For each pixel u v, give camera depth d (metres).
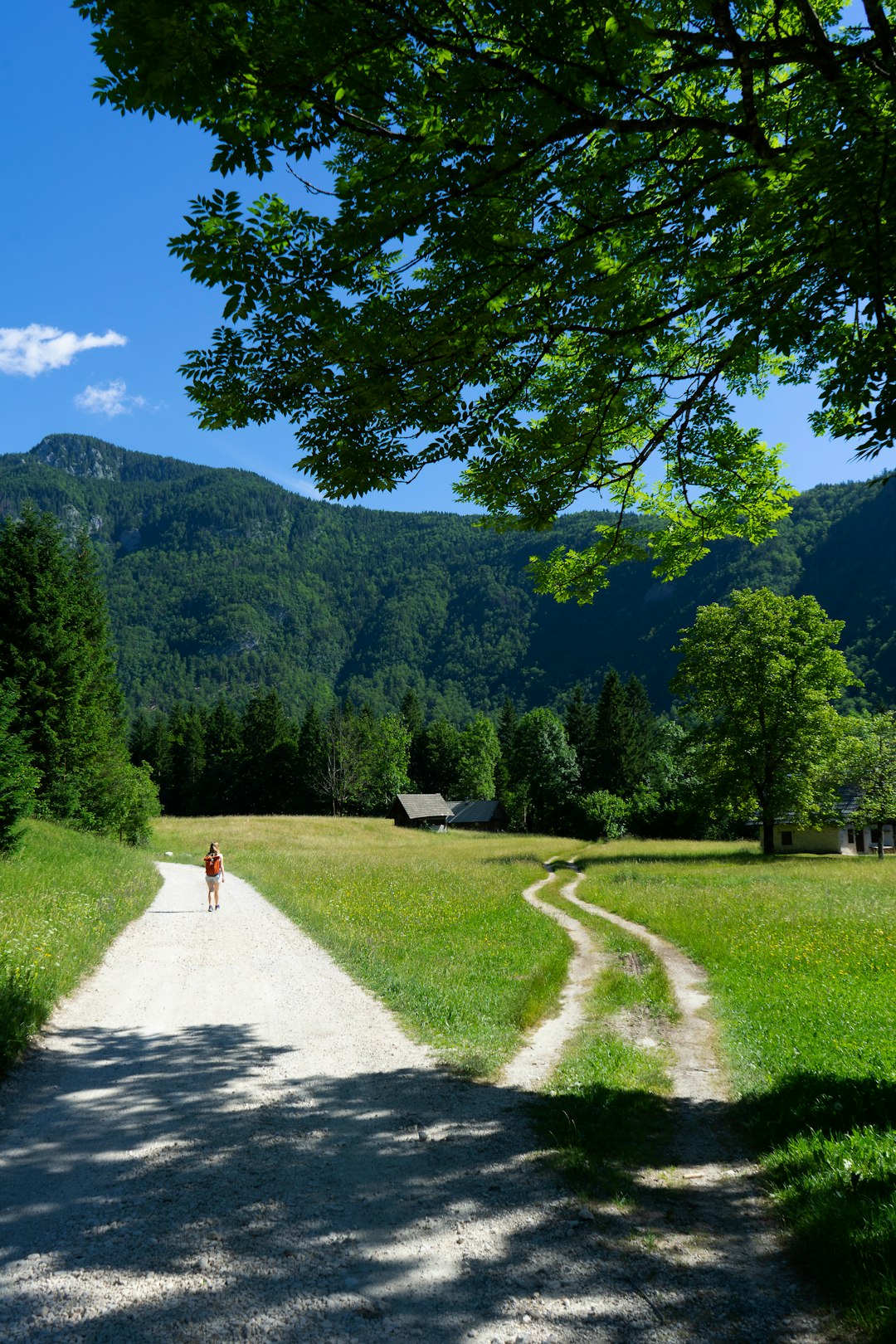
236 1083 6.54
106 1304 3.47
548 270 5.23
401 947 13.23
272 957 12.16
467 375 5.70
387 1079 6.78
